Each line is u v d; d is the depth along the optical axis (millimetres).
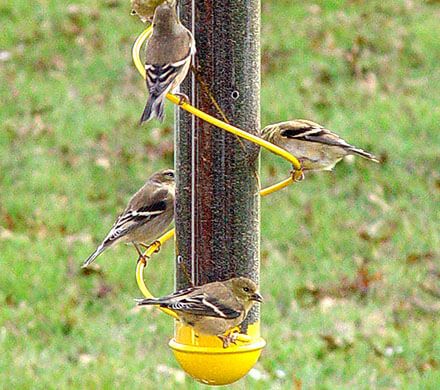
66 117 19562
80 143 18625
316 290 14047
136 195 9961
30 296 13734
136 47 8688
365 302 13930
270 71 21281
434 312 13711
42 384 11531
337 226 15906
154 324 13164
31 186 17109
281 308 13609
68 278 14203
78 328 13000
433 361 12547
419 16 23859
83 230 15781
